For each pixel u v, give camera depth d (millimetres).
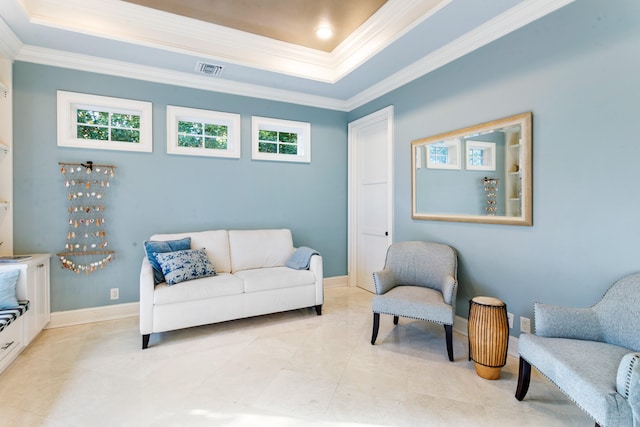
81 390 2033
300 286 3342
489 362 2152
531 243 2375
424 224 3348
